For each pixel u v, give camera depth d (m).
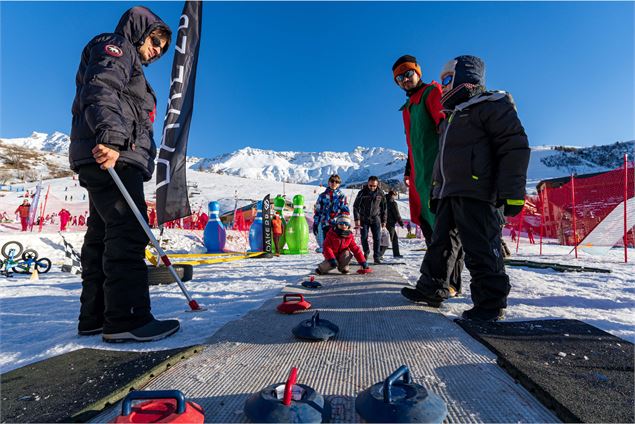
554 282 3.88
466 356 1.63
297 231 10.95
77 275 6.34
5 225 15.99
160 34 2.40
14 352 1.93
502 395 1.26
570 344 1.74
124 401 0.96
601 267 5.70
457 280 3.14
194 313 2.67
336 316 2.44
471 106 2.41
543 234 14.77
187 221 22.06
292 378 1.06
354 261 6.90
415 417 0.97
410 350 1.72
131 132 2.12
